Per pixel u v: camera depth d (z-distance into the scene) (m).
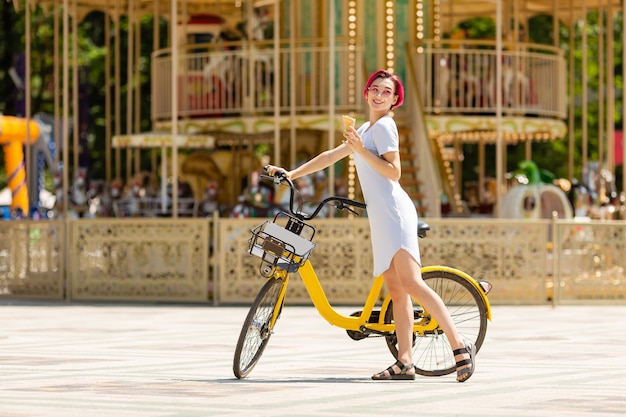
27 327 19.86
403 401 10.96
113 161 59.06
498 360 14.97
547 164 59.19
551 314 23.38
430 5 31.52
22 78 49.69
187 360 14.76
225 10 39.22
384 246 12.65
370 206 12.72
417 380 12.77
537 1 37.78
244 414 10.06
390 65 30.88
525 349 16.44
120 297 25.84
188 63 32.06
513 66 31.52
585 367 14.15
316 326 20.09
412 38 31.22
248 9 34.09
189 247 25.44
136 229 25.73
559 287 25.34
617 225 25.94
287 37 31.72
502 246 25.22
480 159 37.88
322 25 31.27
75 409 10.35
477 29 57.28
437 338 13.79
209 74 31.48
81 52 58.16
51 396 11.24
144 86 57.56
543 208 30.14
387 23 30.86
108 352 15.77
